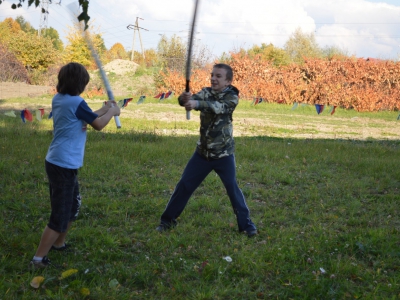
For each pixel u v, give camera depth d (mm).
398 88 27047
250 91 28469
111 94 4324
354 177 8156
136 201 6215
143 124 15156
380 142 13758
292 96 26906
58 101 4031
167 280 4020
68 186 4059
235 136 13562
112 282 3877
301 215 5914
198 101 4676
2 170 7395
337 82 26906
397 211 6289
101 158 8469
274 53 49281
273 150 10156
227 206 6242
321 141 12953
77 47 40438
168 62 35812
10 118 14594
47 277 3969
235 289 3869
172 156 9109
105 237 4832
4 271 4020
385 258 4609
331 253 4680
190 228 5285
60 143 4020
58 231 4066
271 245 4867
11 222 5277
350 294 3906
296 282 4051
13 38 39406
